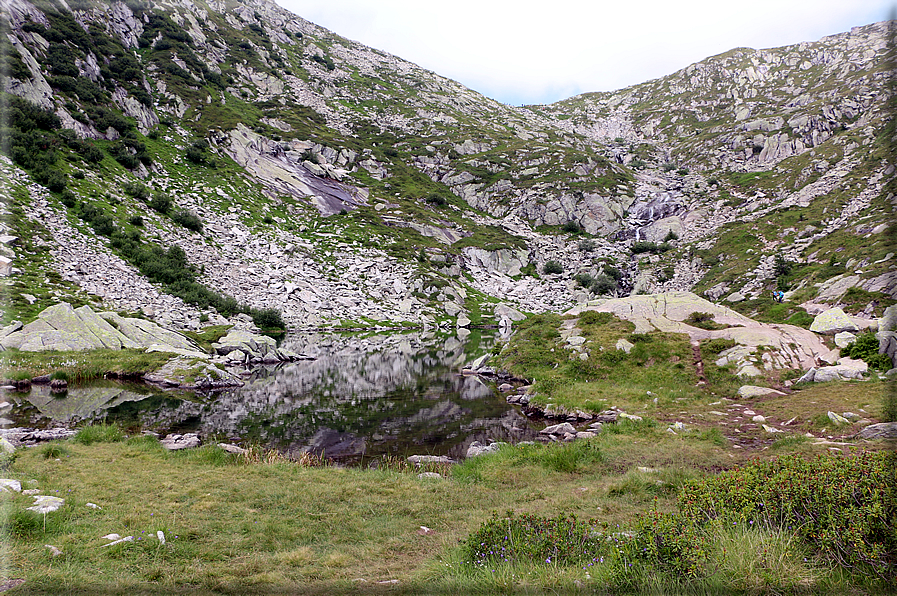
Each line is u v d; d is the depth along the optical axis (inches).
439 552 303.1
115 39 3747.5
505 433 721.0
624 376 982.4
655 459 507.2
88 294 1576.0
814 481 280.8
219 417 822.5
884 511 234.2
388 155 4909.0
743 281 2669.8
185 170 3171.8
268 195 3472.0
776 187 3991.1
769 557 231.0
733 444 557.6
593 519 346.6
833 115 4781.0
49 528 301.3
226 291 2235.5
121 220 2201.0
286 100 5152.6
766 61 7440.9
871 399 645.3
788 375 853.8
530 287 3508.9
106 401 908.6
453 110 6471.5
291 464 534.3
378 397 1017.5
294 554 296.8
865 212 2802.7
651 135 6860.2
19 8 2869.1
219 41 5280.5
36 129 2294.5
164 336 1405.0
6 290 1373.0
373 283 2979.8
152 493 404.8
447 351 1879.9
